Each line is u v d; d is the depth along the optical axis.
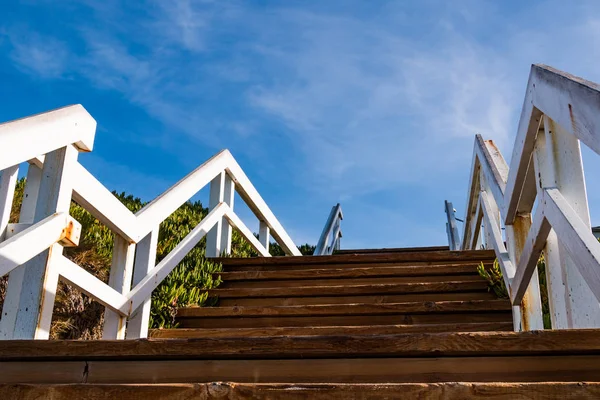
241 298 4.57
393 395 1.67
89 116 2.89
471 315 3.92
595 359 1.80
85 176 2.88
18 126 2.34
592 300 2.32
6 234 2.56
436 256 5.07
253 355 1.90
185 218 7.37
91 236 4.51
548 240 2.72
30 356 1.99
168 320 4.08
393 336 1.86
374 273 4.77
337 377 1.87
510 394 1.63
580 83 2.01
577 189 2.42
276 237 7.31
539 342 1.80
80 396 1.80
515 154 3.04
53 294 2.59
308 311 4.05
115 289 3.29
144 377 1.95
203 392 1.75
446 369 1.83
